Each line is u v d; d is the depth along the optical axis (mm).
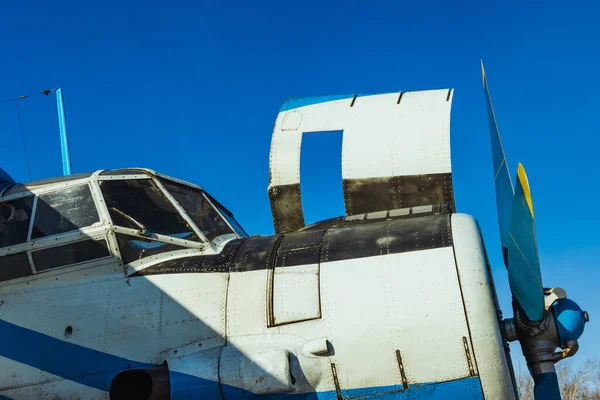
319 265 6219
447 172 7141
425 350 5715
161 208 7035
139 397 6266
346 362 5805
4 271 6785
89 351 6324
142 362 6172
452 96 7645
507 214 6668
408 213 7004
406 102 7691
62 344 6395
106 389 6203
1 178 7637
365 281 6000
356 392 5781
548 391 6078
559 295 6086
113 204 6926
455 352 5676
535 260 5836
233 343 6027
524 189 5883
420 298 5824
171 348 6160
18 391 6352
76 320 6449
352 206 7344
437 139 7262
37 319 6531
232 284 6309
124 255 6691
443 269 5922
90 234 6707
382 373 5750
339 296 5980
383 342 5777
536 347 6141
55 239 6746
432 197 7160
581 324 6102
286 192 7508
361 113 7688
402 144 7312
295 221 7500
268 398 5863
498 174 6754
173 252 6723
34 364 6391
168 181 7391
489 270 6246
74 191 7012
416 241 6176
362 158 7359
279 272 6273
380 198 7273
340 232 6559
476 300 5766
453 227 6246
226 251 6668
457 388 5652
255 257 6480
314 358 5848
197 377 5938
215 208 7668
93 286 6586
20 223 6934
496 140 6703
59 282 6676
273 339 5973
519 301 6094
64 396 6258
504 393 5629
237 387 5855
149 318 6324
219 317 6172
